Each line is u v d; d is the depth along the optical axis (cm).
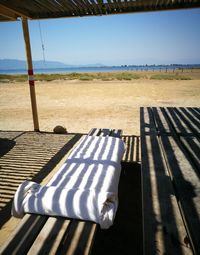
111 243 224
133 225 251
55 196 170
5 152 456
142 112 465
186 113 452
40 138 550
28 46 546
